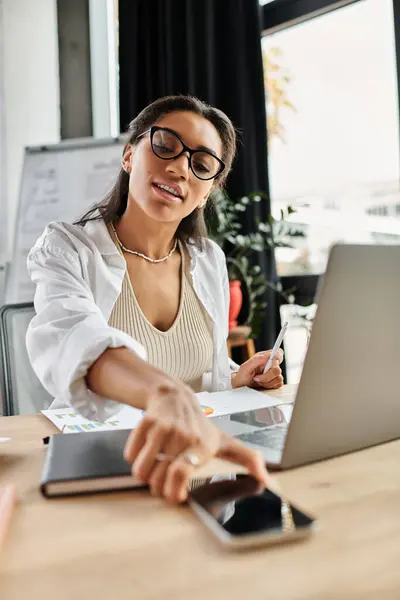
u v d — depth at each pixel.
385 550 0.42
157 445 0.53
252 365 1.19
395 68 2.34
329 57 2.57
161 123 1.25
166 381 0.64
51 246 1.19
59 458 0.60
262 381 1.16
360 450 0.66
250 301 2.39
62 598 0.36
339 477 0.58
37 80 2.94
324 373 0.57
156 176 1.22
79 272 1.18
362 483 0.56
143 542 0.44
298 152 2.68
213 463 0.63
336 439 0.62
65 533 0.46
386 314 0.60
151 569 0.40
